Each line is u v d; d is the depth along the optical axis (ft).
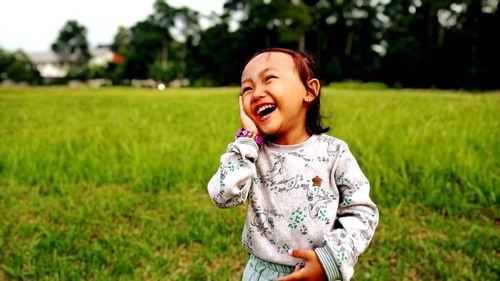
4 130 23.89
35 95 63.77
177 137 18.88
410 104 33.47
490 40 127.44
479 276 7.91
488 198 11.10
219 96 49.70
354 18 177.58
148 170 14.06
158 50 219.20
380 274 8.05
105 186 13.56
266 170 4.60
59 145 18.40
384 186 12.34
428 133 17.40
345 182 4.51
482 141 15.64
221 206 4.40
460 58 134.00
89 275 8.25
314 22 179.93
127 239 9.64
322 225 4.33
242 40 181.27
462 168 12.73
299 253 4.09
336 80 171.63
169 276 8.30
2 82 247.91
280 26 175.32
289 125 4.53
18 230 10.27
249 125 4.50
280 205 4.45
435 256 8.46
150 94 63.82
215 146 16.30
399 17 158.40
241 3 189.57
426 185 11.83
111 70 238.48
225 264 8.71
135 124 24.97
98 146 18.07
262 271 4.58
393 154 14.57
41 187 13.41
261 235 4.55
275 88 4.32
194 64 195.11
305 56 4.65
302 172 4.47
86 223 10.66
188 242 9.55
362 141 16.25
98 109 35.53
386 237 9.41
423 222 10.16
